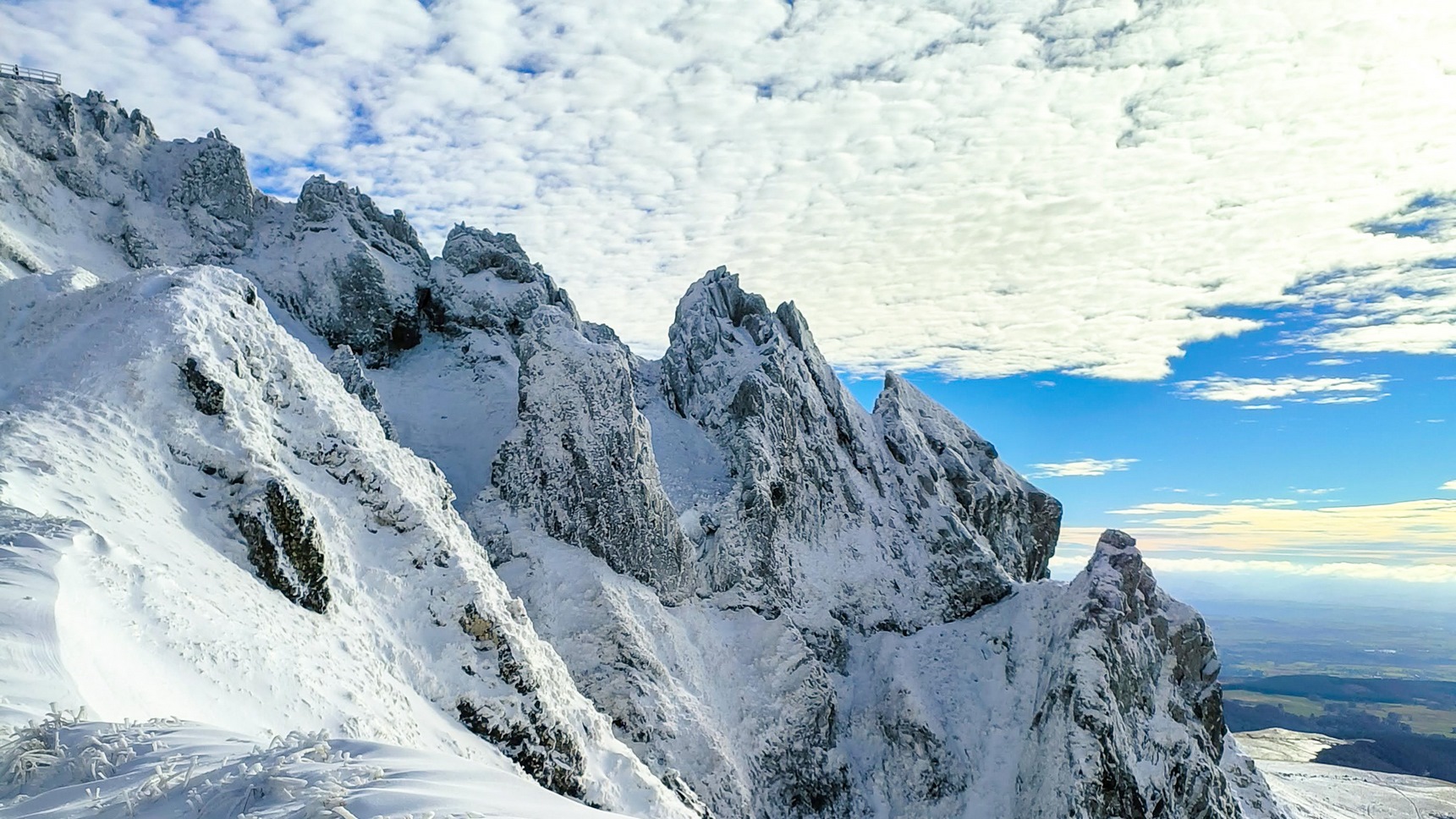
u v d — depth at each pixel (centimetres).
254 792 779
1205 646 5662
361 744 921
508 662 3225
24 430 2452
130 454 2658
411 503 3419
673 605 5316
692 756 4497
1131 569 5650
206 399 2953
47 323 3253
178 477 2756
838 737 5366
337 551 3095
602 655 4662
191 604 2062
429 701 2958
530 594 4834
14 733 992
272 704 2038
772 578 5819
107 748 963
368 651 2836
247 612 2355
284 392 3409
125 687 1449
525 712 3162
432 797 752
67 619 1391
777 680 5225
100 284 3388
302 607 2739
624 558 5203
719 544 5709
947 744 5303
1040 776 4956
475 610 3256
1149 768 5006
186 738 1016
